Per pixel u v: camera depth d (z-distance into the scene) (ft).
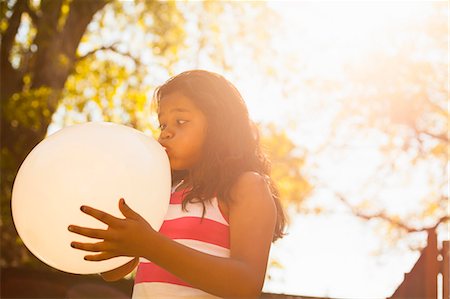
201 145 7.85
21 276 34.86
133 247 6.11
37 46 46.60
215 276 6.55
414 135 68.03
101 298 34.14
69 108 49.62
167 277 7.51
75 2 47.78
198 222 7.60
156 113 8.22
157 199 6.87
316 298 29.96
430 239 16.60
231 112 8.09
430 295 16.26
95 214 5.98
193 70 8.24
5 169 42.32
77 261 6.72
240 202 7.53
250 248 7.30
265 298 31.55
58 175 6.57
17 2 45.47
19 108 41.83
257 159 8.38
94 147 6.68
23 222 6.73
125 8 51.88
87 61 52.54
